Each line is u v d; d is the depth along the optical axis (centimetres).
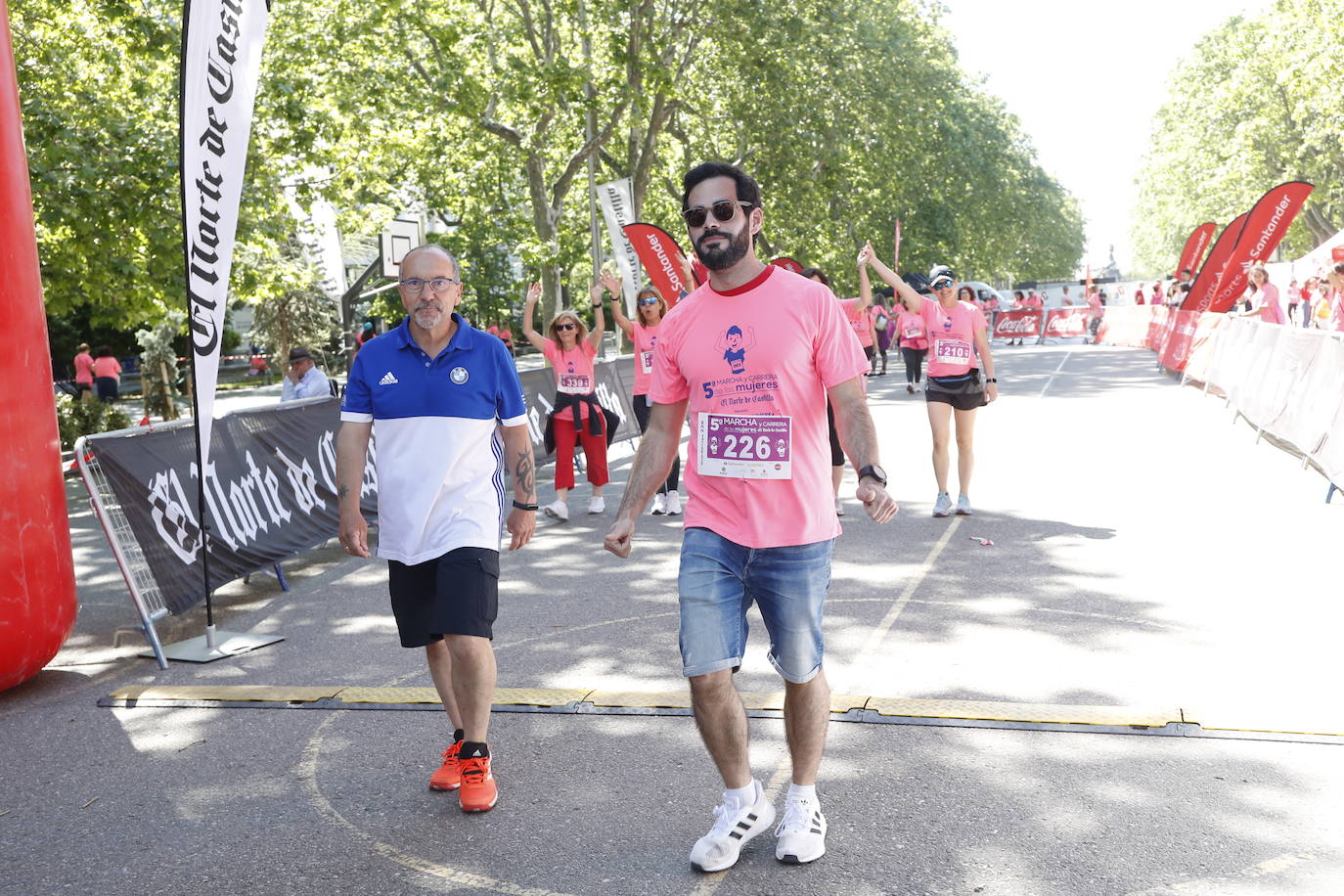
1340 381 973
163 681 601
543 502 1141
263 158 1717
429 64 2767
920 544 828
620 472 1338
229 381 4725
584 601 723
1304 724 456
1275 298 1683
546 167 3469
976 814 392
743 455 356
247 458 811
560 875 365
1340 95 3831
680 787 428
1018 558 771
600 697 527
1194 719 464
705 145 3656
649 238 1889
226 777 462
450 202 3136
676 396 376
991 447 1311
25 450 583
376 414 438
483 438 435
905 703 497
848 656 573
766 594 361
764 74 3067
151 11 1620
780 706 507
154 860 390
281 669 612
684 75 3195
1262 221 2153
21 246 588
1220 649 560
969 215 5484
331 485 919
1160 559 750
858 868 359
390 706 536
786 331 352
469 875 368
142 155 1530
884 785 418
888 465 1210
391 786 443
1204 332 1928
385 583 813
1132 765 427
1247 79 4734
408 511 428
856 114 3456
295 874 375
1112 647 571
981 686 521
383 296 4247
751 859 370
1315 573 696
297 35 2089
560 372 1033
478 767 417
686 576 360
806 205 3459
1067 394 1900
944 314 909
